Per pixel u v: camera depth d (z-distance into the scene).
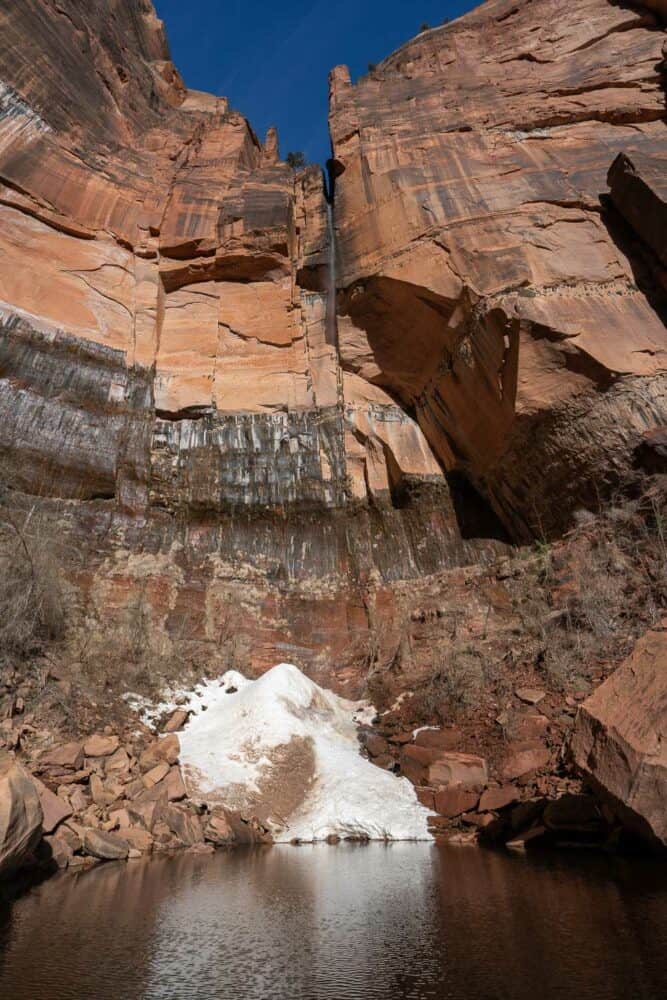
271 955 3.22
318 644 13.23
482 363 13.43
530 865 5.30
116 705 8.95
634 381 11.90
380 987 2.71
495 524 14.40
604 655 9.55
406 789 8.13
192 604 12.70
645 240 13.37
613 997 2.46
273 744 8.31
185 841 6.70
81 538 12.52
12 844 4.86
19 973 2.95
